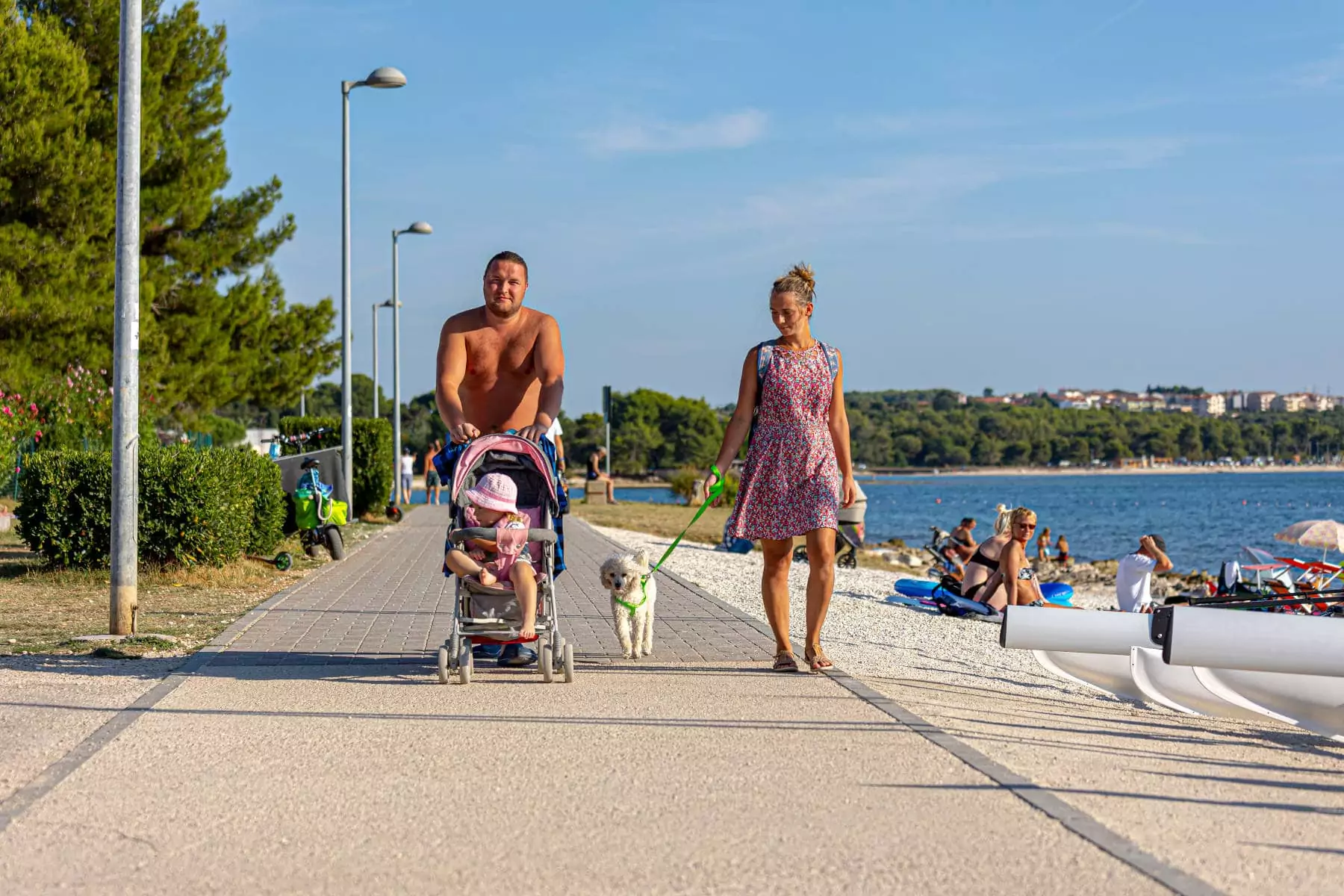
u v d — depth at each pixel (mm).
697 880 4051
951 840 4457
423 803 4941
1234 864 4254
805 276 8398
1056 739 6395
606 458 42188
